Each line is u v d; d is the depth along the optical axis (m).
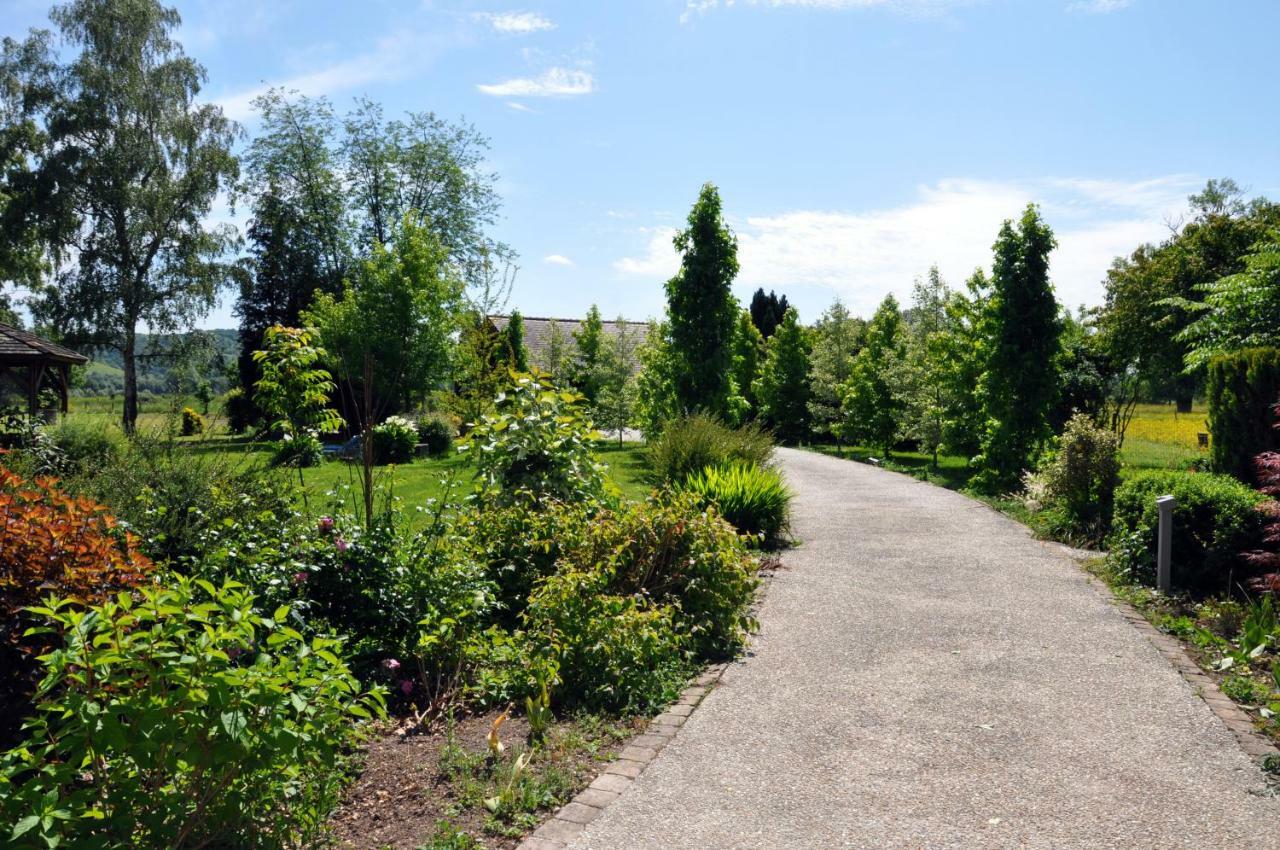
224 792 2.98
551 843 3.56
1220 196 46.03
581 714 5.04
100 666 2.79
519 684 5.20
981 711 5.09
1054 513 11.79
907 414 23.69
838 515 13.12
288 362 9.42
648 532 6.66
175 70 33.72
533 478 7.87
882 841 3.58
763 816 3.81
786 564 9.40
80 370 34.50
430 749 4.47
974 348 19.95
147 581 4.14
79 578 3.69
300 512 6.23
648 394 27.23
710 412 21.77
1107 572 8.64
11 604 3.51
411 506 11.30
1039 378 16.72
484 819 3.73
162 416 7.59
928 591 8.12
